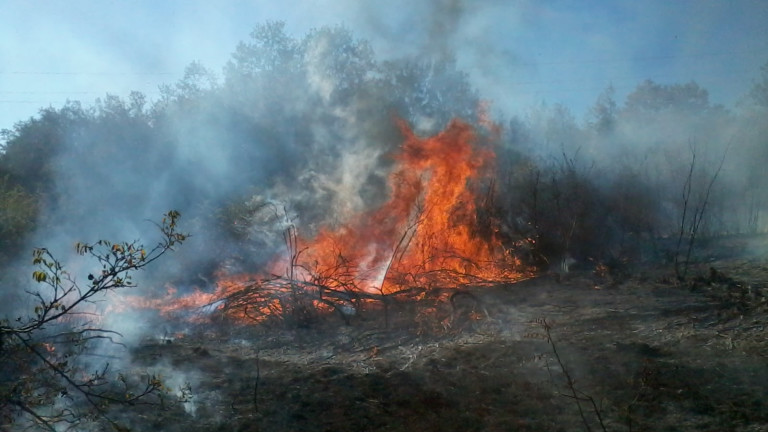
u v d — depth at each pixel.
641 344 6.30
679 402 5.18
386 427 5.11
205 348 6.94
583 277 9.46
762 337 6.26
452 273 9.88
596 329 6.89
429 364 6.15
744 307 7.21
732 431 4.73
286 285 8.38
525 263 10.64
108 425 5.13
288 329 7.64
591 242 11.05
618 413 5.08
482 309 7.74
